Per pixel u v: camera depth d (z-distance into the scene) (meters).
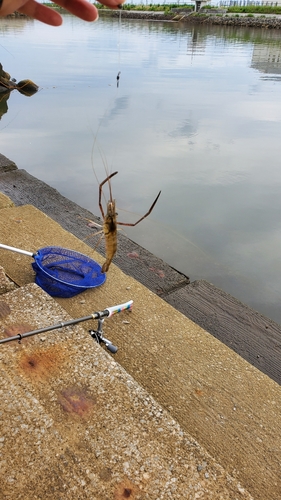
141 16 55.81
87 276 4.01
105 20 58.03
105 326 3.46
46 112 13.73
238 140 11.21
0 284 3.46
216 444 2.57
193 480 2.05
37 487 1.95
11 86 17.30
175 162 9.48
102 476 2.02
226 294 4.46
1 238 4.64
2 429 2.19
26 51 28.00
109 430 2.24
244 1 64.50
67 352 2.72
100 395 2.44
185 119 13.09
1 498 1.89
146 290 3.99
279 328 4.00
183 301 4.32
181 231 6.54
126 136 11.28
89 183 8.25
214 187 8.28
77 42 34.00
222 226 6.77
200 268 5.62
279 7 58.72
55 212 6.30
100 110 13.96
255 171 9.16
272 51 31.81
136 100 15.52
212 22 51.56
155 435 2.25
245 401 2.88
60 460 2.07
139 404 2.41
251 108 14.82
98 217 6.29
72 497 1.92
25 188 7.07
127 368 3.07
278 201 7.78
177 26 49.88
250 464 2.47
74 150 10.10
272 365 3.55
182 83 19.19
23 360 2.62
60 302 3.73
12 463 2.04
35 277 3.95
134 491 1.97
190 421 2.70
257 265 5.78
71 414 2.31
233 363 3.20
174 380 3.00
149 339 3.36
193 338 3.42
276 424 2.73
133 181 8.40
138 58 26.75
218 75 21.62
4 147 10.16
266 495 2.32
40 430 2.20
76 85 18.08
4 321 2.93
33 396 2.39
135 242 5.99
